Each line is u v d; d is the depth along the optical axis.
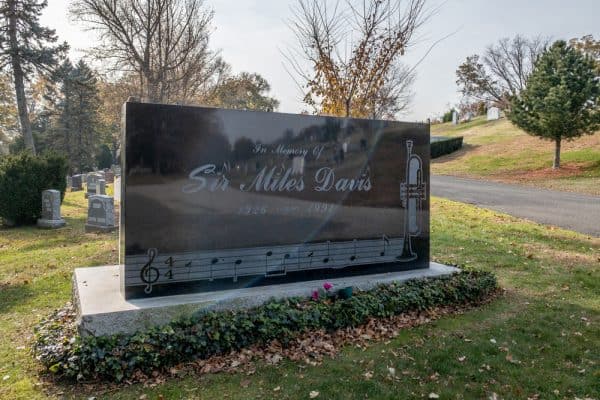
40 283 6.59
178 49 20.31
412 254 6.01
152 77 19.33
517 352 4.10
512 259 7.62
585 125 23.42
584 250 8.27
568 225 10.99
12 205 13.10
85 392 3.42
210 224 4.67
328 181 5.37
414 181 6.02
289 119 5.09
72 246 9.86
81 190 25.30
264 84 37.78
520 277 6.61
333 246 5.42
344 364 3.86
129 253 4.32
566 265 7.22
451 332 4.56
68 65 44.03
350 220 5.53
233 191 4.78
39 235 11.80
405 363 3.88
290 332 4.23
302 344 4.14
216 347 3.92
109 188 24.00
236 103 30.97
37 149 45.59
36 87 29.17
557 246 8.61
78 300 4.44
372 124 5.67
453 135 43.84
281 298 4.73
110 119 29.83
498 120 48.59
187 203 4.55
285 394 3.38
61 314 4.87
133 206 4.32
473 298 5.48
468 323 4.80
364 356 4.01
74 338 3.82
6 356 4.10
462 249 8.38
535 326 4.71
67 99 45.47
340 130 5.44
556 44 24.66
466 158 32.56
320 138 5.30
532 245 8.67
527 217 12.27
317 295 4.92
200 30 20.11
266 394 3.38
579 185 19.52
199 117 4.59
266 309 4.44
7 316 5.25
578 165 24.06
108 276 5.18
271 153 4.99
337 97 10.36
